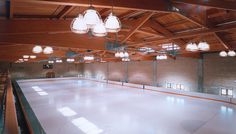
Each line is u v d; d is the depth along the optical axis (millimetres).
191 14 3439
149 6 2646
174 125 4750
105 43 5848
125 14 4344
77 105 6930
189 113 5852
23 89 11406
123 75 16953
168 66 12594
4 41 3658
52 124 4789
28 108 6188
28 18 3168
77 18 2223
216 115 5590
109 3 2250
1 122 4266
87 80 17766
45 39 4348
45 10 2980
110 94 9414
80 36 5227
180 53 8531
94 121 5066
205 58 10477
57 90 10930
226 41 6691
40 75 22156
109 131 4371
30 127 3896
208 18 4629
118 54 5730
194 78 10977
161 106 6781
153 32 6035
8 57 9602
